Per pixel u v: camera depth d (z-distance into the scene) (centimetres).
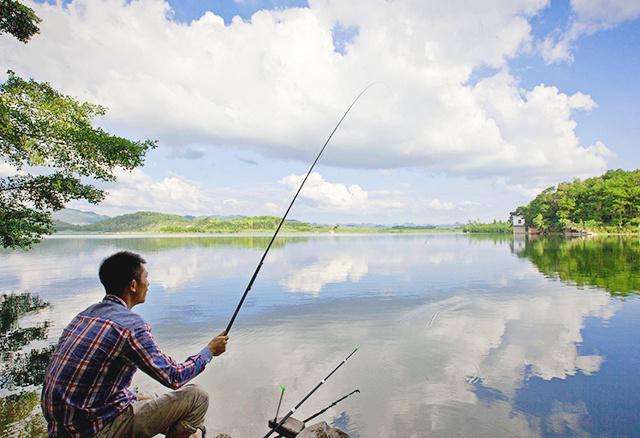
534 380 748
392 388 714
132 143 1417
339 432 441
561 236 10956
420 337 1040
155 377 244
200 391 298
